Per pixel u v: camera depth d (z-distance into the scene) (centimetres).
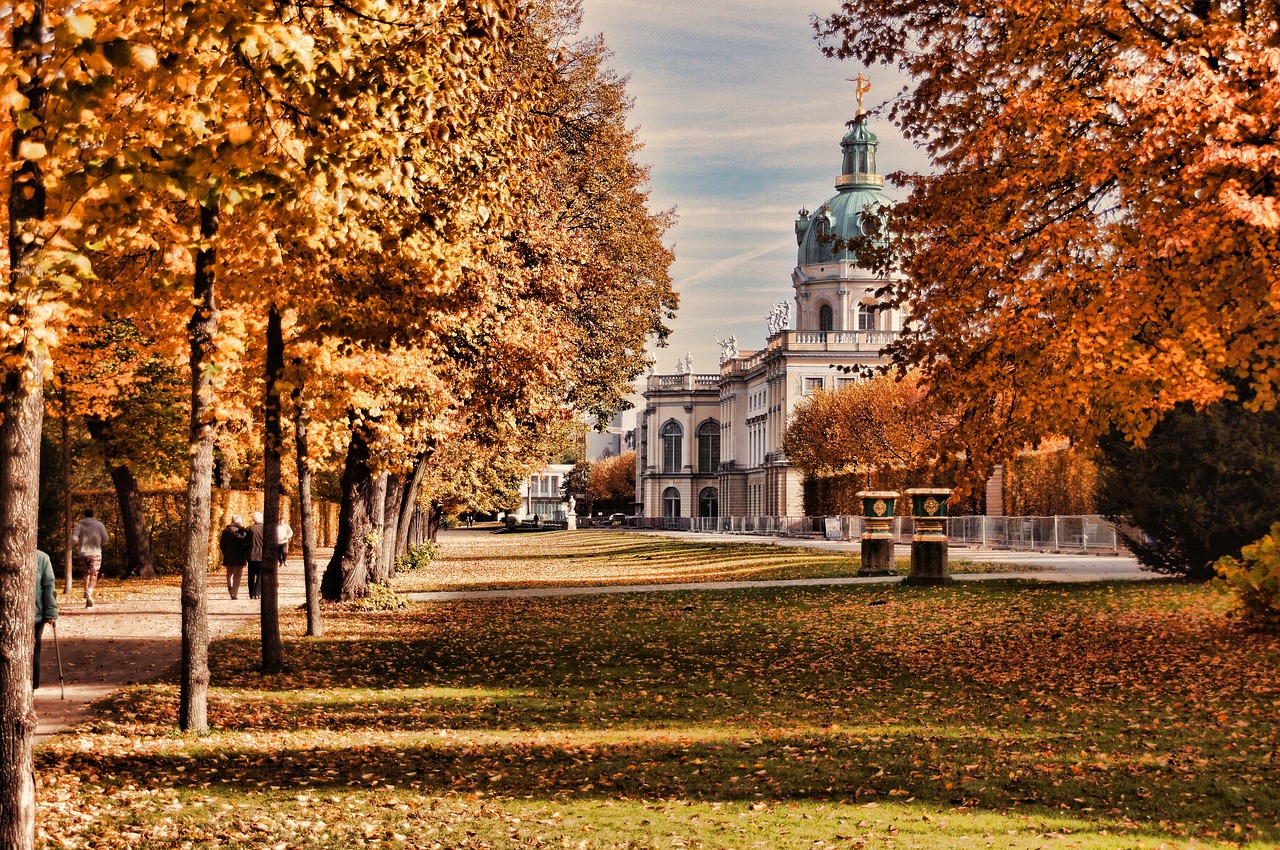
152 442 3703
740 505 15312
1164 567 2803
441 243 1374
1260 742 1049
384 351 1723
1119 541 4425
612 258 3591
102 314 1125
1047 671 1556
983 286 1520
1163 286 1373
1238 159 1271
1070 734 1116
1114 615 2147
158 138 728
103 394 2969
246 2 705
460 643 2097
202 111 711
